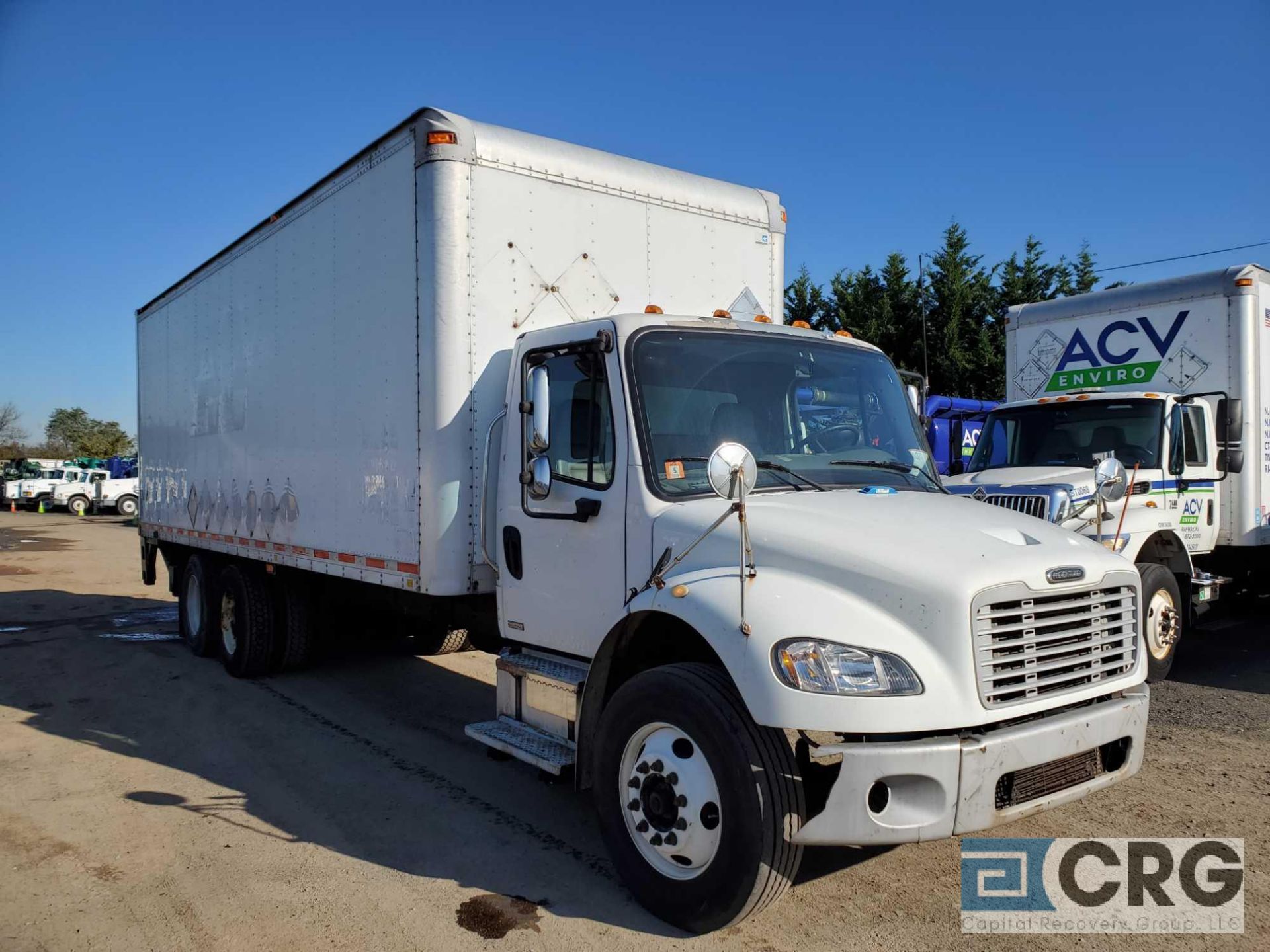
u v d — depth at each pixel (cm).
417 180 539
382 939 373
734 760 343
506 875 434
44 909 402
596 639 444
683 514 405
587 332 461
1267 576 1073
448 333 525
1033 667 353
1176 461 871
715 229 645
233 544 859
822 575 360
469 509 532
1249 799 520
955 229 2841
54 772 588
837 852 457
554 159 566
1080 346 1080
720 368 461
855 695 325
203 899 410
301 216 710
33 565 2036
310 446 698
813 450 471
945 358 2700
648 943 368
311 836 483
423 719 718
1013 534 395
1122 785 545
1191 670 862
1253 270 949
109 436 8712
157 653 990
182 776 579
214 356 905
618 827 397
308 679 855
